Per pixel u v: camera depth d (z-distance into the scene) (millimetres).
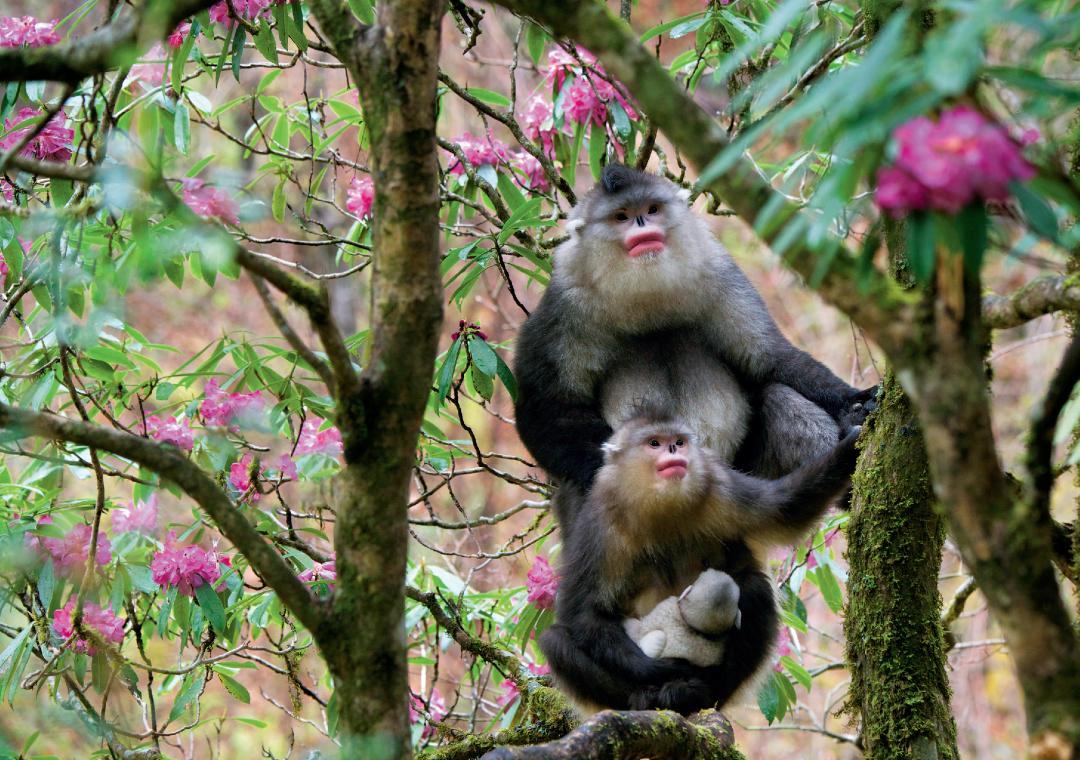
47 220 6035
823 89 3916
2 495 9836
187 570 9062
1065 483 18812
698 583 8430
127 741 9617
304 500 13602
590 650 8695
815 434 10422
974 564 4223
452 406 23000
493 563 16234
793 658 11641
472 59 13758
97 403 8742
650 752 6727
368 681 5215
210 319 23953
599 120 11953
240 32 10062
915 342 4156
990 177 3744
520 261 16172
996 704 21109
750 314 11086
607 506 9062
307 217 12648
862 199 4914
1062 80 5352
